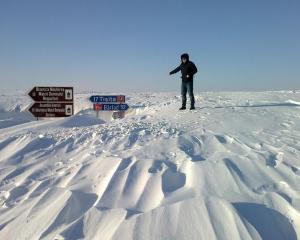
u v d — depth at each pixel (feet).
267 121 34.27
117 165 22.26
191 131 30.32
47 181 22.82
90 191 19.97
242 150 24.25
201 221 14.98
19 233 17.30
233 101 51.24
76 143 30.99
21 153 29.45
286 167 20.54
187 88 43.70
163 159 22.81
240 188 18.16
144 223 15.33
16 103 103.45
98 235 15.70
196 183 18.75
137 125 35.09
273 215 15.75
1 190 23.08
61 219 17.51
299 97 53.67
